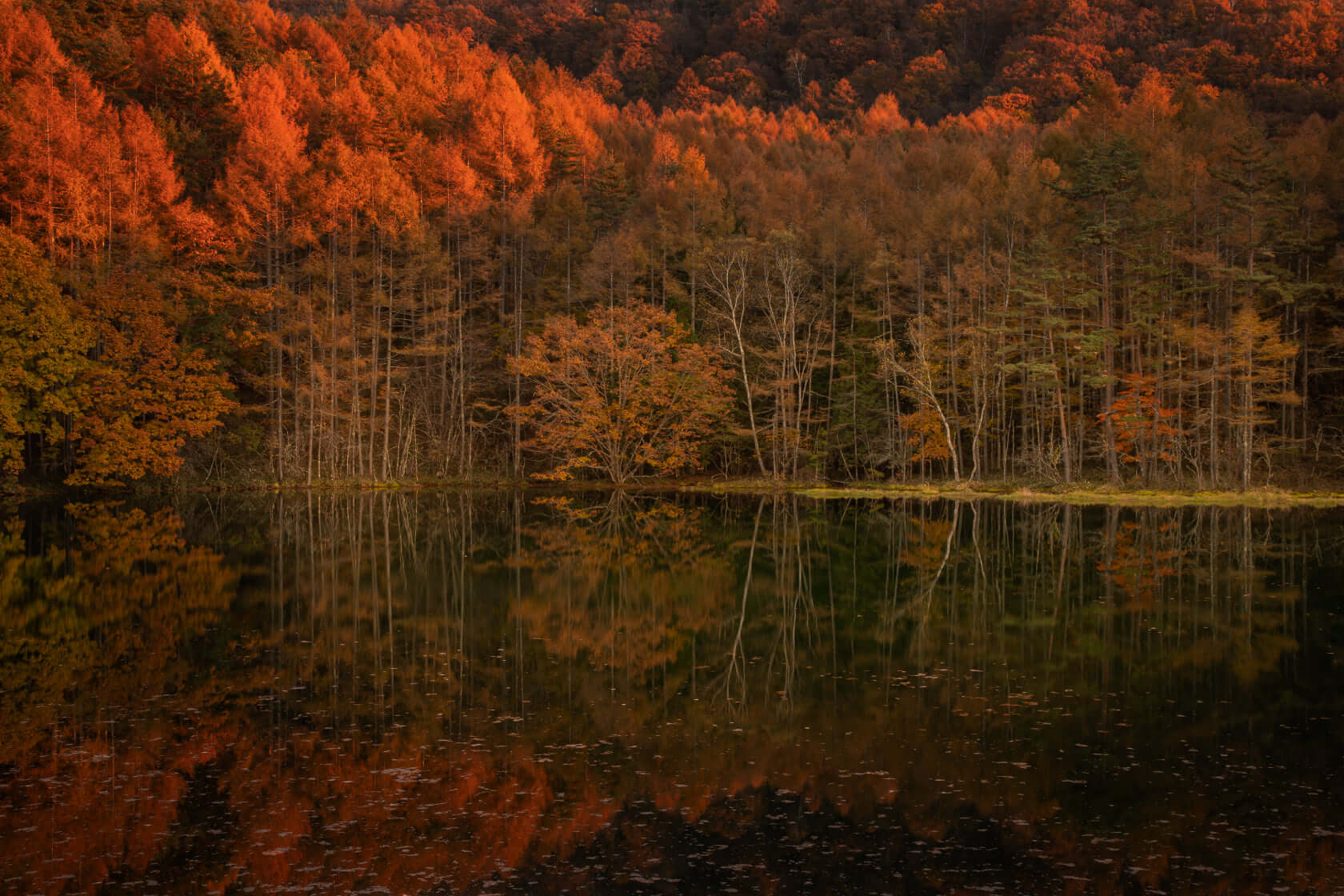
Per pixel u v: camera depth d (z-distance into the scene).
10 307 41.72
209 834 8.33
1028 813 8.98
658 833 8.48
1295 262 52.69
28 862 7.71
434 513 39.69
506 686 13.45
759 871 7.75
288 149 54.69
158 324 46.47
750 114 117.81
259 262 55.12
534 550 27.97
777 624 17.89
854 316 58.00
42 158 46.28
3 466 43.41
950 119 109.12
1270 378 44.91
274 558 25.88
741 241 57.03
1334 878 7.59
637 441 58.03
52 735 11.07
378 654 15.27
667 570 24.22
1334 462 49.44
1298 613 18.55
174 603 19.42
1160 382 46.97
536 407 55.06
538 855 8.00
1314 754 10.59
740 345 54.81
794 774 10.02
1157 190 52.53
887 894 7.37
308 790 9.42
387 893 7.26
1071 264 51.53
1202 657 15.17
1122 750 10.76
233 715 11.94
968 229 54.84
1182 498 42.56
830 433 57.53
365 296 56.41
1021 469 55.94
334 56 85.38
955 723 11.78
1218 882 7.58
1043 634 16.91
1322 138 59.59
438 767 10.11
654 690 13.30
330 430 52.56
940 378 54.34
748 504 44.44
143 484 48.22
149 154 50.25
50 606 18.95
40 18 56.62
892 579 22.77
